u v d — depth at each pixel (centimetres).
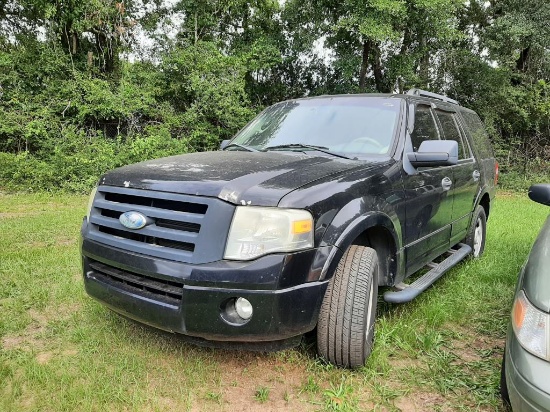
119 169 302
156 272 244
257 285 231
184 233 244
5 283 416
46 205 929
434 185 380
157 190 256
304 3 1537
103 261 273
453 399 260
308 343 309
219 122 1491
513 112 1689
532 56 1741
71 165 1159
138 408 238
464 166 461
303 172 277
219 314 236
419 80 1608
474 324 362
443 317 359
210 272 233
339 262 262
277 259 234
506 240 645
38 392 250
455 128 476
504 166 1684
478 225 543
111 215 281
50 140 1213
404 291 332
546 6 1542
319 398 255
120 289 267
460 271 479
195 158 316
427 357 305
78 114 1302
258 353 299
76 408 237
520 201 1230
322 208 254
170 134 1389
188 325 240
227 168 275
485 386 270
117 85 1472
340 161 316
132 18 1495
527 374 187
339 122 373
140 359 284
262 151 355
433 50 1694
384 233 314
